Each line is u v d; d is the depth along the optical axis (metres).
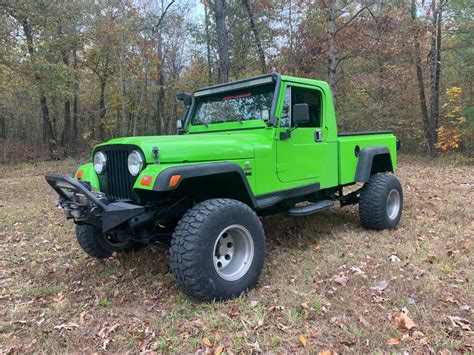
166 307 3.08
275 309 2.93
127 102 19.33
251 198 3.48
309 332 2.61
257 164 3.67
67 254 4.50
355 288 3.24
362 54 14.36
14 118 21.94
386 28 13.98
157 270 3.86
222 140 3.50
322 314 2.83
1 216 6.45
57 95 12.66
